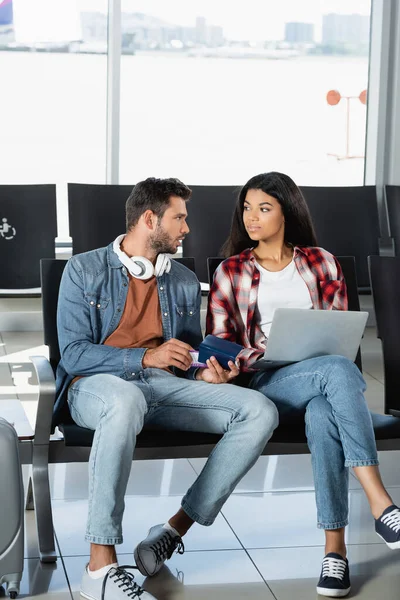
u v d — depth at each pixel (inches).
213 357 113.0
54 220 212.1
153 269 118.2
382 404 185.0
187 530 113.2
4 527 99.7
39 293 207.0
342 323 110.9
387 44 255.6
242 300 124.6
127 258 116.8
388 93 258.4
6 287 208.7
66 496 133.8
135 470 146.5
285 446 112.4
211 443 110.0
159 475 144.6
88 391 108.0
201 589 106.1
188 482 142.0
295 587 107.4
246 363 116.6
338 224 223.9
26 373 202.1
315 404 108.3
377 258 129.3
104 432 101.5
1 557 100.2
